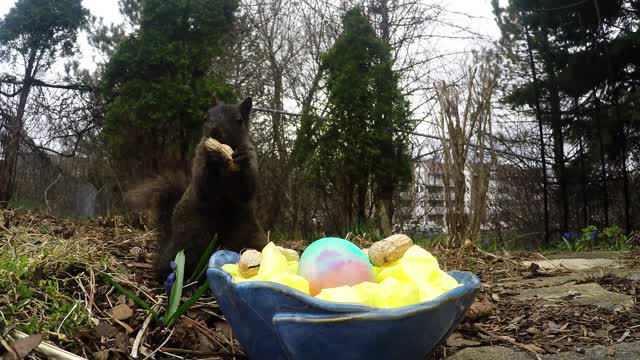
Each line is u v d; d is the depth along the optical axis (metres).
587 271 0.74
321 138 1.42
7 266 0.43
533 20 1.90
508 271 0.77
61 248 0.52
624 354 0.39
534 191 2.19
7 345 0.33
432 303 0.25
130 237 0.78
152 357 0.37
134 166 1.34
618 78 1.75
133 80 1.35
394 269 0.30
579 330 0.45
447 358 0.39
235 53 2.08
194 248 0.54
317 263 0.29
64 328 0.38
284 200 1.72
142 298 0.47
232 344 0.40
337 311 0.24
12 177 1.26
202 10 1.41
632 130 1.70
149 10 1.39
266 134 1.96
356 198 1.47
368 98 1.39
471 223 0.94
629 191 1.73
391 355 0.25
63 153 1.74
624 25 1.78
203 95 1.33
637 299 0.54
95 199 1.74
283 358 0.27
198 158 0.56
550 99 1.91
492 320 0.48
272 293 0.26
